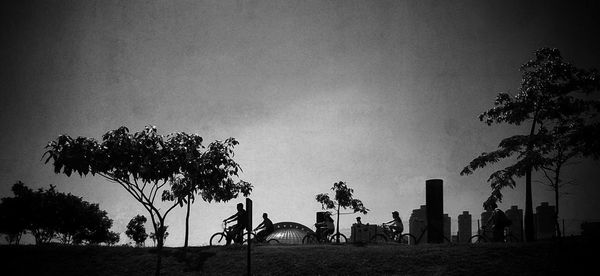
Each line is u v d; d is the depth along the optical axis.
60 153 13.12
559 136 17.12
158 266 14.46
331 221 23.94
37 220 46.19
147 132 14.16
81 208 50.44
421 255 16.25
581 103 17.47
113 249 18.86
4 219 44.72
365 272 15.16
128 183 14.12
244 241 21.69
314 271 15.46
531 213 18.83
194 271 16.05
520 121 18.89
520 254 15.69
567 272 13.94
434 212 22.39
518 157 17.75
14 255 18.08
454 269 14.83
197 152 15.05
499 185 17.50
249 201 13.40
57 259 17.61
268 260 16.67
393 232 22.39
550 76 18.59
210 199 23.25
